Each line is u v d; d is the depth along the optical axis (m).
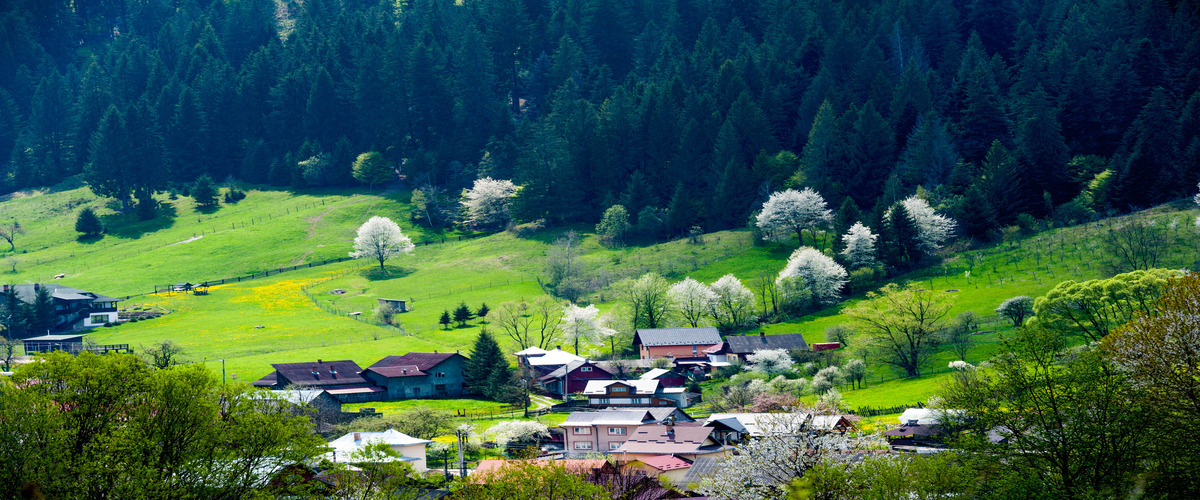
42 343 132.62
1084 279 135.50
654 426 83.50
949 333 114.19
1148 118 182.38
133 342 136.62
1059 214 169.75
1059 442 41.06
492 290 171.88
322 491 45.69
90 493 37.75
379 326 150.62
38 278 194.75
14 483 37.28
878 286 154.12
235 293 173.50
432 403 109.50
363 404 107.25
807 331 137.88
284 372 111.12
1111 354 43.00
